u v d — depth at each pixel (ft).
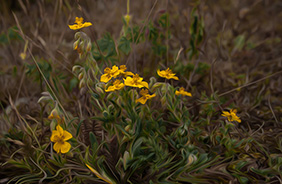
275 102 2.40
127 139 1.74
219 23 3.31
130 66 2.23
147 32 2.29
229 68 2.75
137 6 3.13
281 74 2.62
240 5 3.84
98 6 3.54
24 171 1.87
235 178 1.79
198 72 2.52
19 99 2.31
